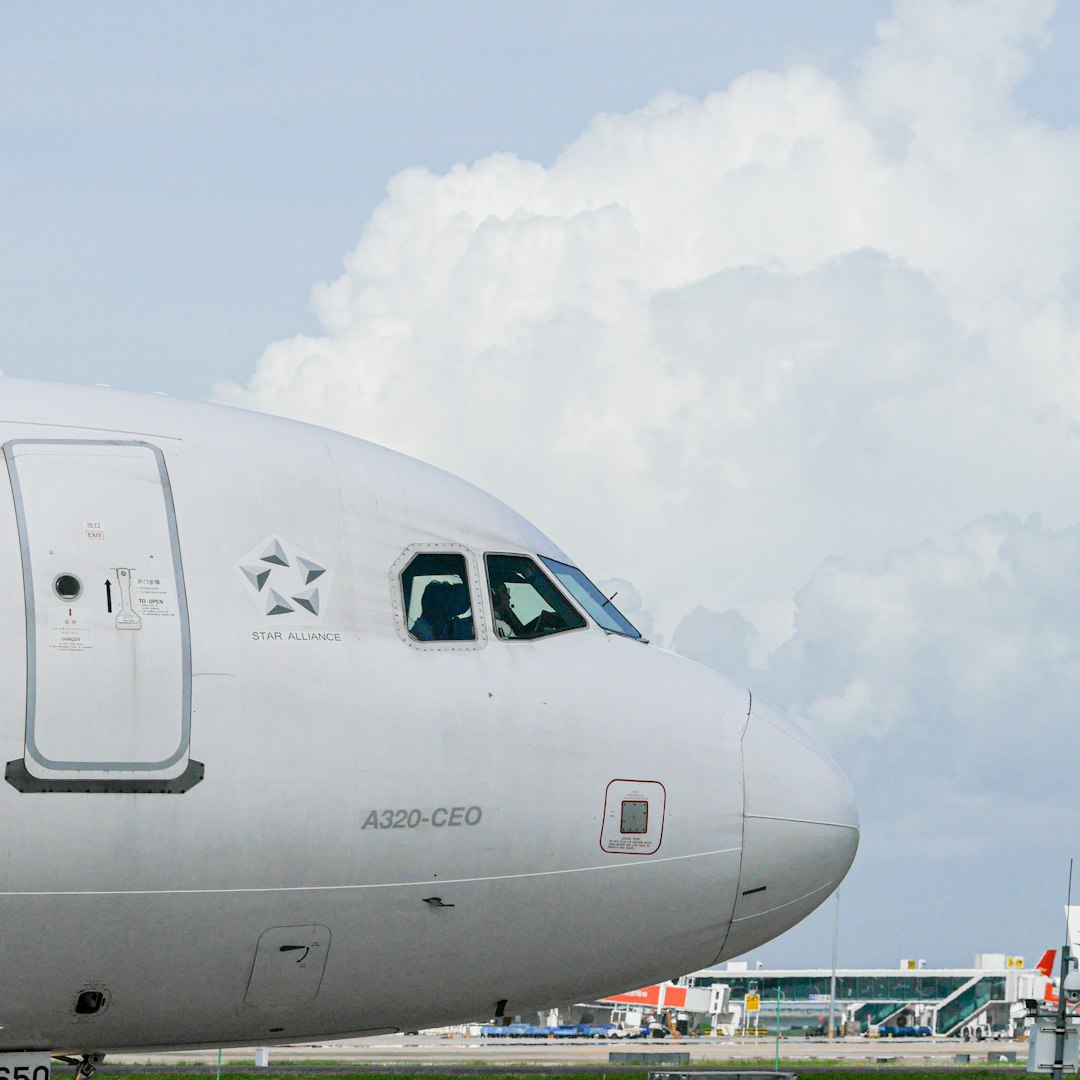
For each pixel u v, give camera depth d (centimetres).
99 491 4606
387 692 4744
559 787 4919
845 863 5388
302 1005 4853
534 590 5194
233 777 4500
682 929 5134
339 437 5212
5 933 4362
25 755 4300
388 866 4700
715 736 5191
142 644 4462
